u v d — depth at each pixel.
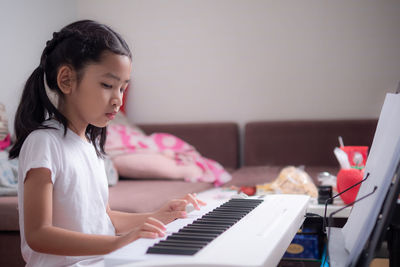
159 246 0.68
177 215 1.01
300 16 3.02
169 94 3.29
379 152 0.82
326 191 1.61
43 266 1.01
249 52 3.12
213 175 2.52
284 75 3.06
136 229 0.81
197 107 3.24
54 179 0.98
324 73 3.00
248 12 3.11
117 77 0.99
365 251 0.70
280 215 0.90
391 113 0.84
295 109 3.05
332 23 2.97
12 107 2.57
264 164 2.99
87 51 0.98
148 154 2.57
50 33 2.97
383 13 2.88
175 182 2.37
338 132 2.85
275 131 2.97
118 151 2.58
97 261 1.04
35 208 0.93
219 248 0.66
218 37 3.18
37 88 1.08
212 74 3.20
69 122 1.08
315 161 2.89
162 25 3.28
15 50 2.62
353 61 2.95
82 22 1.07
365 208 0.79
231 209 0.98
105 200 1.16
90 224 1.08
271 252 0.63
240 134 3.16
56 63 1.02
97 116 1.00
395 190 0.66
